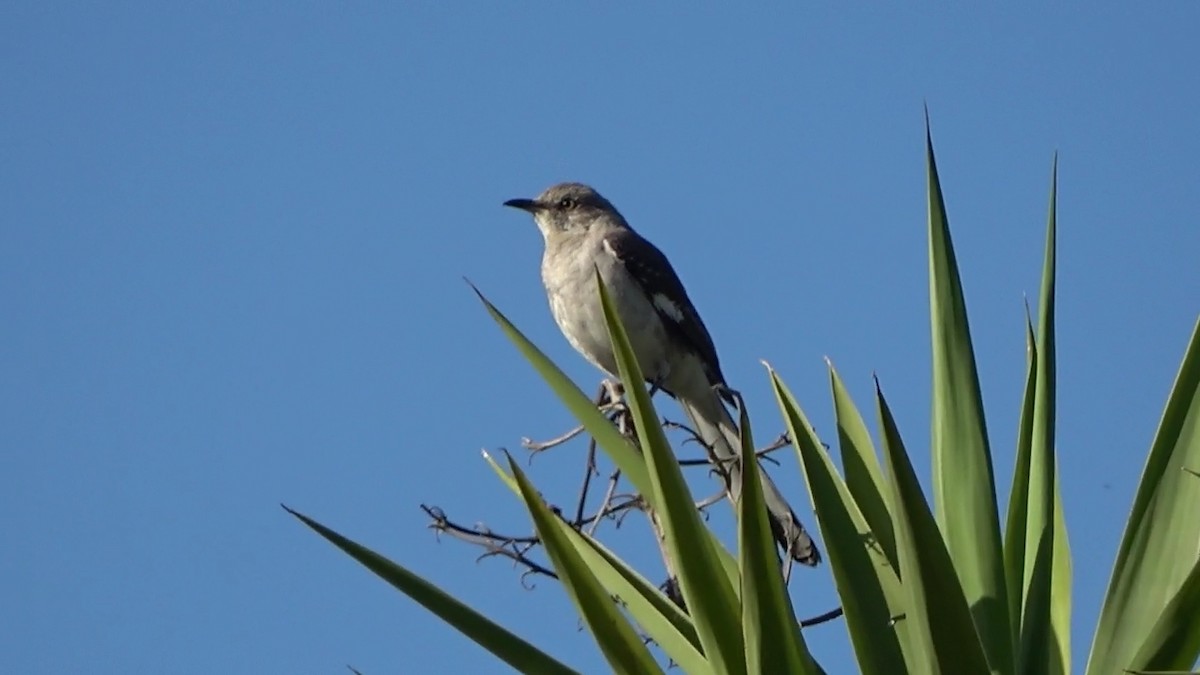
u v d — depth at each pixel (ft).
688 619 29.99
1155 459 27.73
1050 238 29.14
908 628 27.68
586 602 27.68
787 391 28.91
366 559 28.89
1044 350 29.04
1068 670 29.63
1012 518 28.76
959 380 29.01
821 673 26.25
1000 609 28.17
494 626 28.76
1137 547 27.61
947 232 29.37
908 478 24.80
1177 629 25.98
